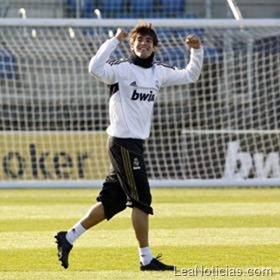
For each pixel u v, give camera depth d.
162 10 83.56
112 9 82.81
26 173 61.03
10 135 60.84
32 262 30.28
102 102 64.56
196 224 40.41
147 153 63.44
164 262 30.25
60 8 81.62
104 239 35.72
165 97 60.97
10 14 81.44
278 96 61.19
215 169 62.56
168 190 58.09
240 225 40.00
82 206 48.00
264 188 59.88
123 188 28.31
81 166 61.25
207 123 62.56
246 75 61.72
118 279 26.89
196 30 62.56
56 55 60.78
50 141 61.03
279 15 84.62
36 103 65.00
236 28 57.81
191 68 29.17
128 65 28.22
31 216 43.53
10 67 63.91
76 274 27.86
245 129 60.56
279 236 36.56
